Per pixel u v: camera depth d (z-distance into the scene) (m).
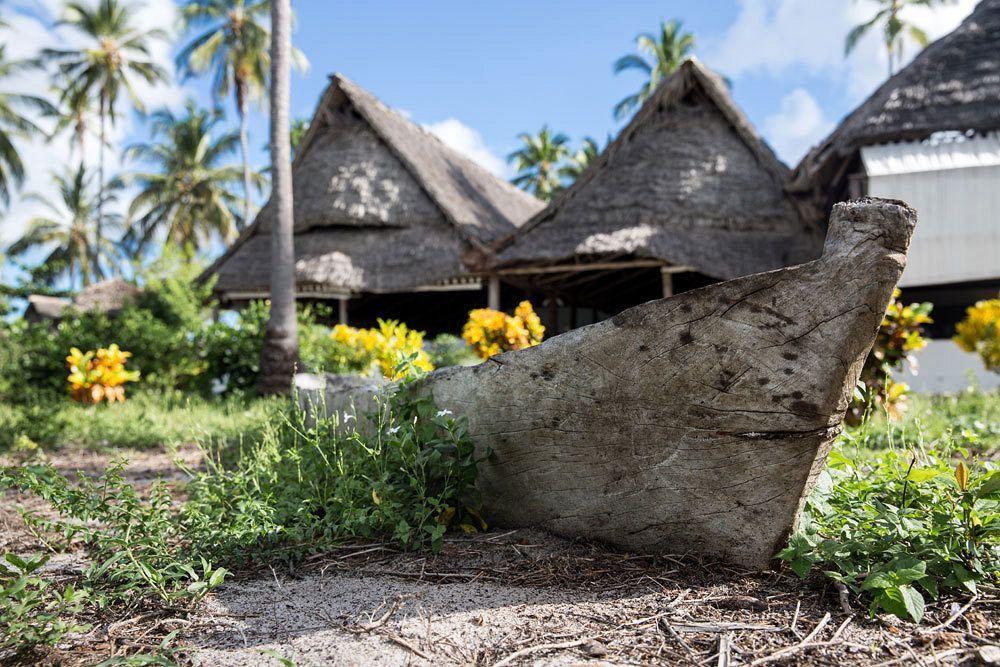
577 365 2.62
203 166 39.50
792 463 2.25
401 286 14.08
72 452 6.17
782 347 2.18
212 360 10.83
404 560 2.65
